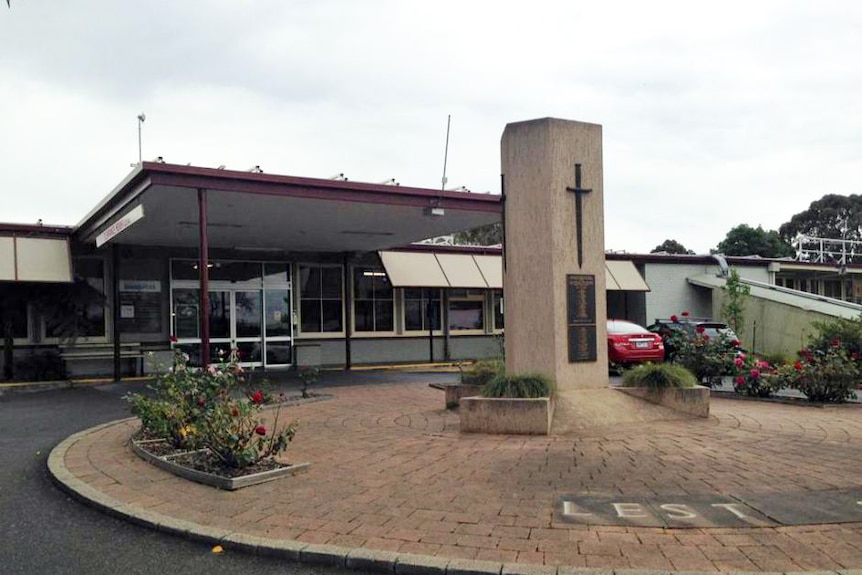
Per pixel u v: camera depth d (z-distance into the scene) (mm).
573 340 10070
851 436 8383
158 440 8133
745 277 27719
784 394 13086
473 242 43531
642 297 25828
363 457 7414
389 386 14781
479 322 23906
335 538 4875
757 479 6254
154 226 15109
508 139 10352
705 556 4422
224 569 4543
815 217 53250
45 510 5898
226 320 19219
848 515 5188
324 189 12531
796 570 4195
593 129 10383
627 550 4539
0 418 10922
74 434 9234
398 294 22500
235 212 13805
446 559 4426
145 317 17953
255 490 6145
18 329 16531
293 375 17625
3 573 4504
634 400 9992
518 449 7691
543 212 10016
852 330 14594
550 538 4789
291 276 20359
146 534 5234
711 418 9820
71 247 16812
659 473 6512
